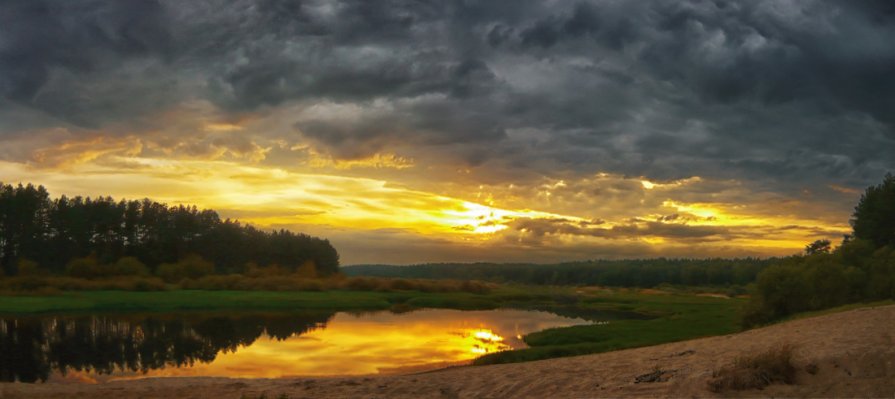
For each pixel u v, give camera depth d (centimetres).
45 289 8681
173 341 4478
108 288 9738
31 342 4372
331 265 15700
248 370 3089
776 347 1455
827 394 1043
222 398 1638
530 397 1364
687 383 1228
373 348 4028
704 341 2169
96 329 5259
